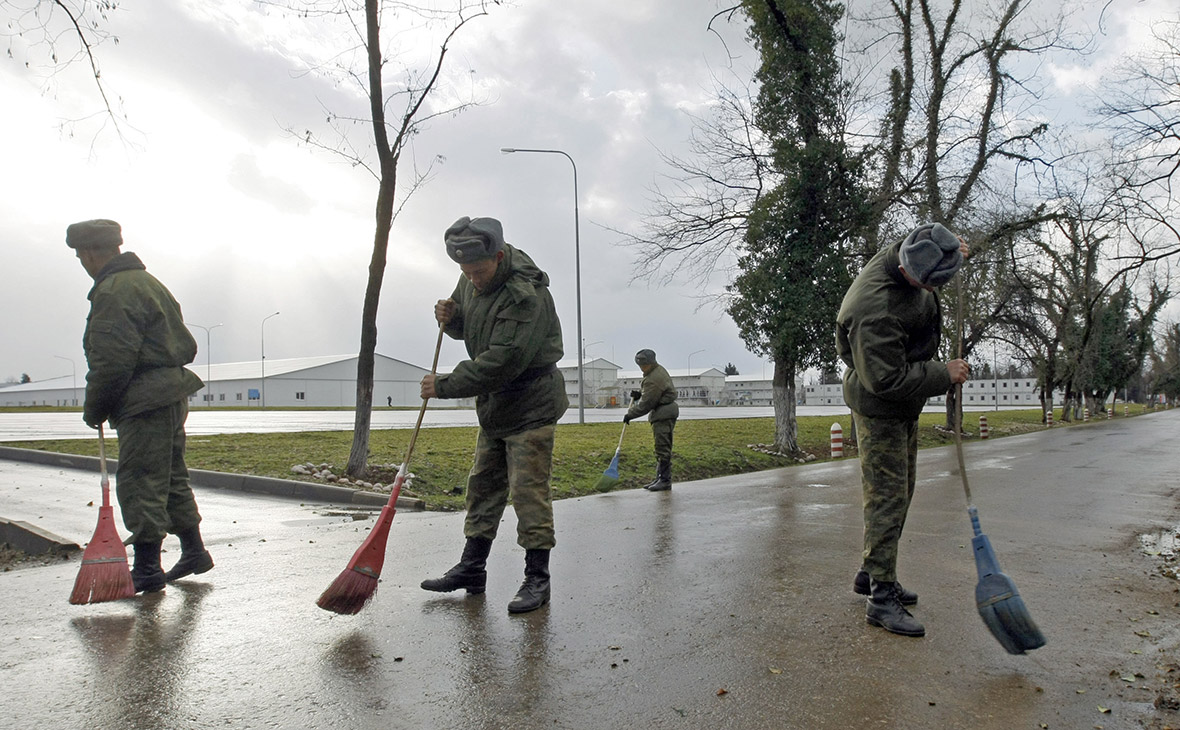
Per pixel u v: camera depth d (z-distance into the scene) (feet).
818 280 57.77
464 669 10.55
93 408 13.55
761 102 59.62
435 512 26.18
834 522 23.11
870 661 11.00
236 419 115.85
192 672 10.30
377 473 33.27
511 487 13.73
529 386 13.65
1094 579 16.34
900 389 11.69
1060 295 119.34
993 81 61.41
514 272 13.53
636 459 42.60
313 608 13.33
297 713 9.08
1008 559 18.33
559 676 10.34
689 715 9.19
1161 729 8.84
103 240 14.08
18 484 31.86
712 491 31.94
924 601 14.20
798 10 56.24
